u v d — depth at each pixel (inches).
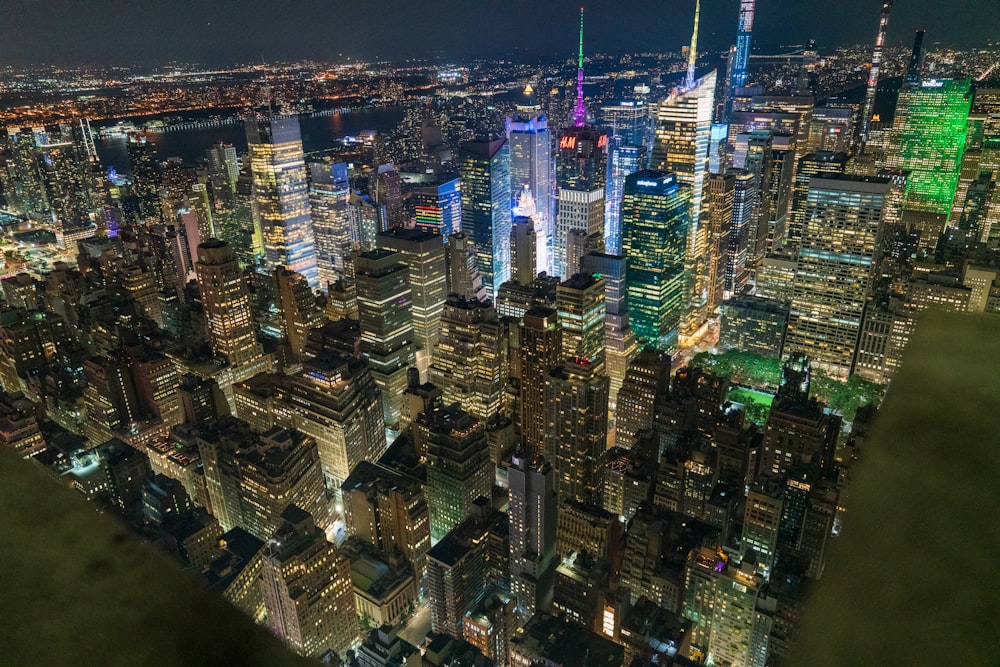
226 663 318.3
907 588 314.2
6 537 379.9
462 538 6003.9
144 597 350.6
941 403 417.1
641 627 5024.6
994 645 279.1
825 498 5772.6
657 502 6584.6
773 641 4916.3
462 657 5054.1
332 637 5438.0
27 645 323.0
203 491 7396.7
